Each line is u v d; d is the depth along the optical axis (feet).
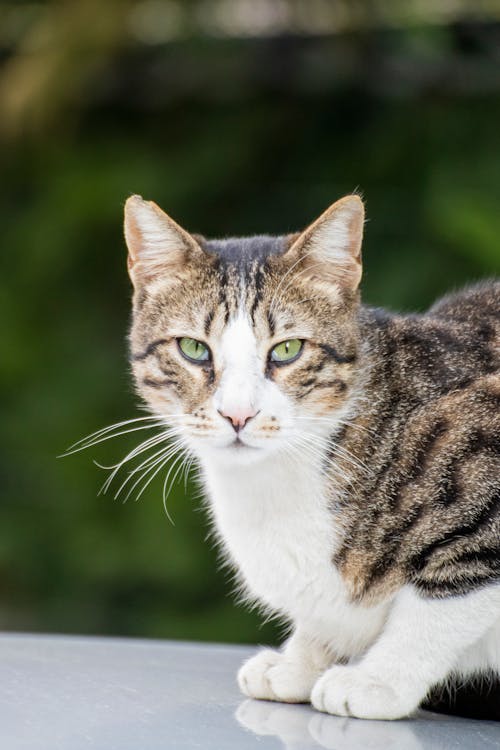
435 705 22.86
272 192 45.80
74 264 46.37
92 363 45.80
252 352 23.04
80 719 19.38
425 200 43.01
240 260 23.99
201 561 42.22
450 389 22.56
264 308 23.27
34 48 46.06
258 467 22.50
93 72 46.26
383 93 45.32
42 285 46.37
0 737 18.33
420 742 19.21
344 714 21.09
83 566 42.70
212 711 20.51
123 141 46.68
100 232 45.93
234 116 46.42
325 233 23.48
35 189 46.70
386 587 22.02
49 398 45.14
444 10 45.55
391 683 21.13
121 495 43.62
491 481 21.52
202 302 23.59
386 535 21.91
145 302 24.44
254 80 46.37
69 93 45.32
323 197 45.34
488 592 21.25
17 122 45.34
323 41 46.09
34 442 44.78
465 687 22.67
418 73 45.06
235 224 45.73
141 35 47.03
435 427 22.16
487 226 40.57
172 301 23.95
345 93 45.68
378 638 22.22
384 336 23.68
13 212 47.32
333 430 22.74
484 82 44.70
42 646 25.58
